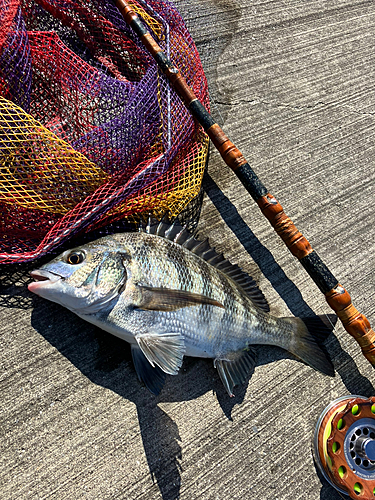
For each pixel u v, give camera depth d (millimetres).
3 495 287
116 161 326
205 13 487
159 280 307
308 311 397
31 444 302
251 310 340
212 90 464
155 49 349
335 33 557
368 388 383
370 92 535
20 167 301
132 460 312
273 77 496
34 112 365
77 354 327
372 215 463
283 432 349
